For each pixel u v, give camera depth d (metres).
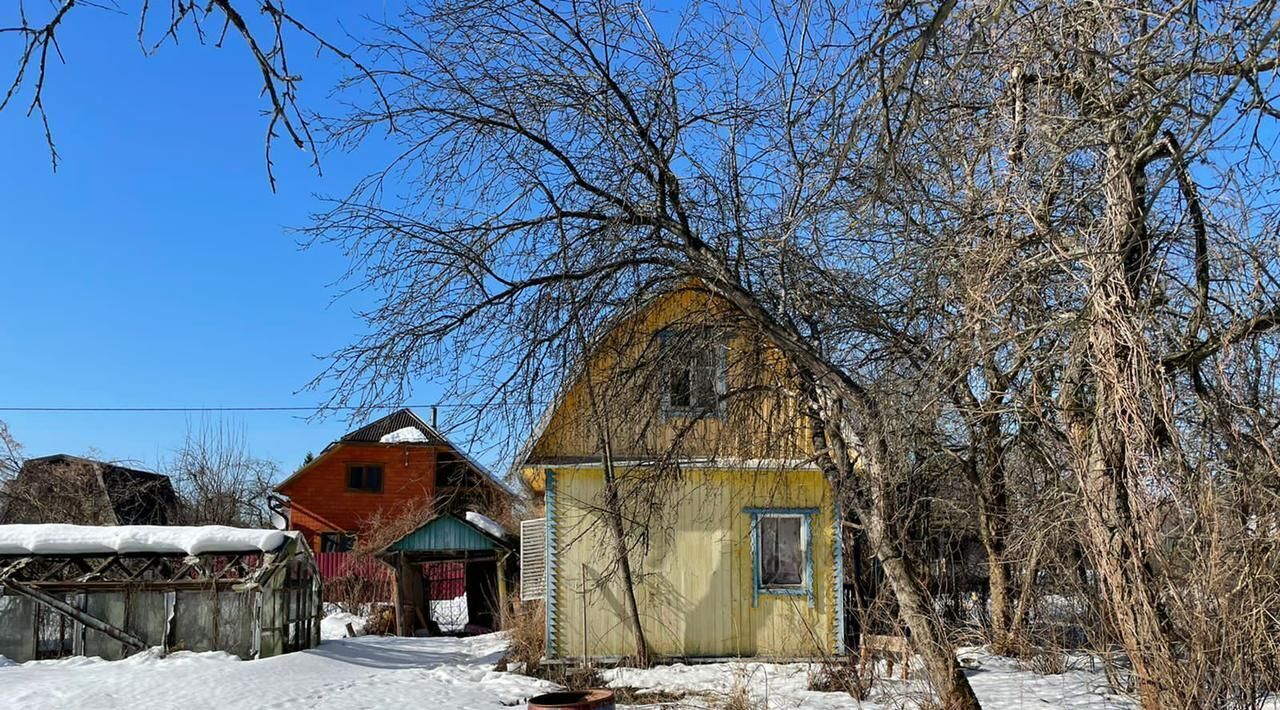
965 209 8.29
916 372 8.51
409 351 8.82
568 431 16.09
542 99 9.12
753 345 10.32
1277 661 6.12
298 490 40.19
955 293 7.84
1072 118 6.94
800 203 9.43
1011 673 12.92
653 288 9.69
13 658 18.00
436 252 8.93
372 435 40.69
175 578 18.84
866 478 10.15
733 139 9.84
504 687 15.50
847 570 16.62
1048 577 9.77
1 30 3.32
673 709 12.74
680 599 16.39
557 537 16.41
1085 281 6.75
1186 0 5.66
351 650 20.19
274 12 3.54
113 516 35.72
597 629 16.27
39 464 35.56
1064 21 7.31
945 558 12.76
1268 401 7.03
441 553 25.73
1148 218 7.11
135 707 13.78
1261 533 6.37
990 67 7.59
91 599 18.42
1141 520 6.32
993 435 10.16
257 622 18.53
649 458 10.59
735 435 11.07
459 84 9.07
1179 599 6.19
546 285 9.08
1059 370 7.95
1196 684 6.13
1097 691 11.02
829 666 13.70
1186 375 7.29
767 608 16.41
